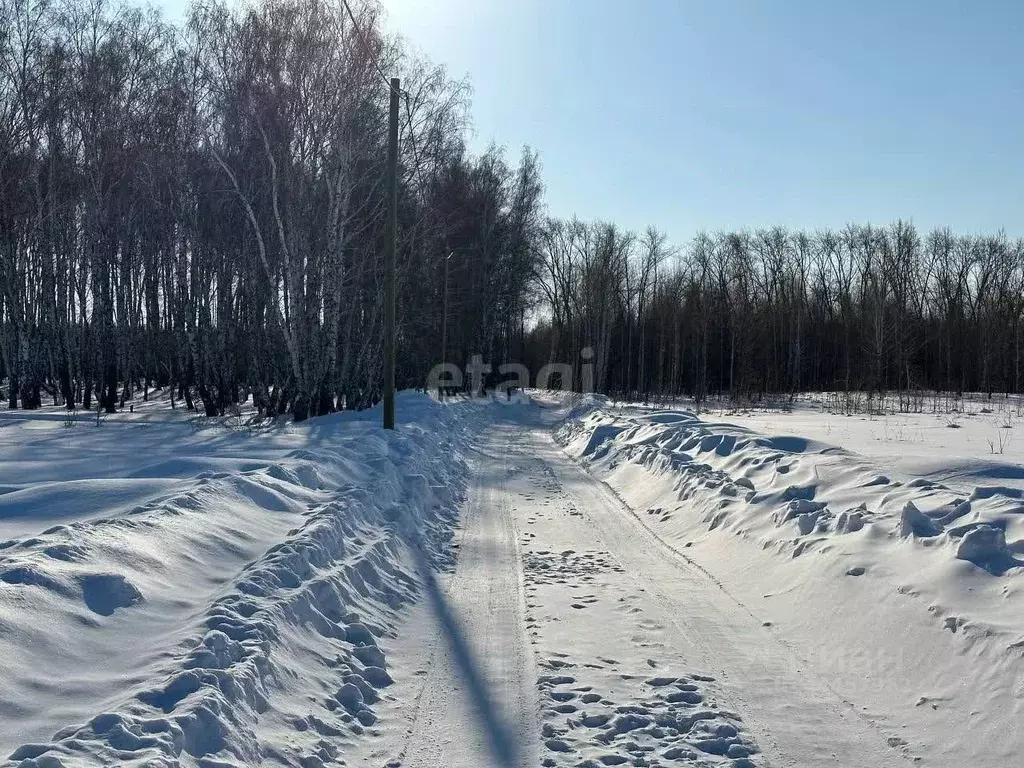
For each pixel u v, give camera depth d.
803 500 8.83
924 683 5.07
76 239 31.38
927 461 9.71
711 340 62.97
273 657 4.80
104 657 4.34
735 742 4.52
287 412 26.03
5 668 3.82
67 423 21.75
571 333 65.69
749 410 36.66
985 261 66.25
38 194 27.78
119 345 33.38
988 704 4.59
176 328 31.64
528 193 46.12
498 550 9.38
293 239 22.45
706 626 6.61
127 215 29.78
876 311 54.81
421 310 35.22
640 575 8.28
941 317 63.47
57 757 3.18
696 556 9.05
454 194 38.66
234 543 6.76
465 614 6.94
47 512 7.32
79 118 27.64
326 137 22.16
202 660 4.34
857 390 56.75
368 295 28.56
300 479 9.56
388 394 16.50
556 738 4.54
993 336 56.75
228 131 24.33
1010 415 30.34
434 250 33.25
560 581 8.05
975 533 6.05
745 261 67.50
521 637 6.32
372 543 8.07
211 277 27.52
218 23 22.44
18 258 30.45
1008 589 5.48
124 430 20.19
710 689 5.29
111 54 28.06
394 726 4.70
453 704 5.02
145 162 26.73
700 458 13.16
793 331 66.12
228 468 9.90
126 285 33.22
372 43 22.22
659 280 67.38
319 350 23.59
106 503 7.64
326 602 6.13
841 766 4.27
